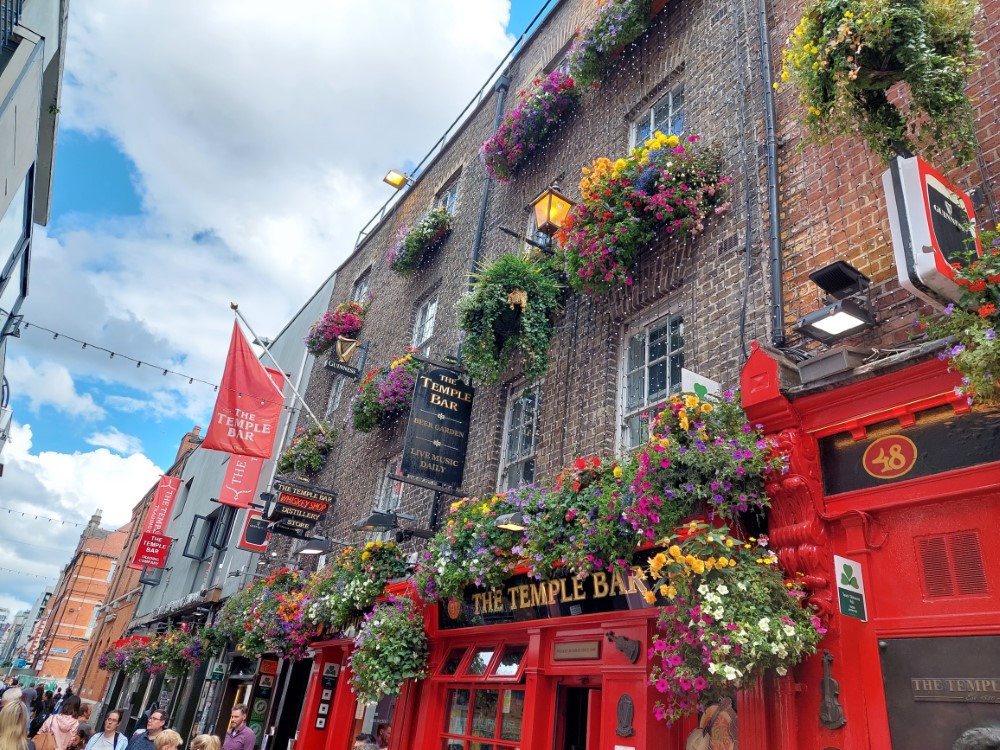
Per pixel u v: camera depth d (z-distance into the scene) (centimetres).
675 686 403
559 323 779
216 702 1298
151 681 1852
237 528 1588
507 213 1030
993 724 314
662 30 806
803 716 379
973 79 451
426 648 739
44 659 5559
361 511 1079
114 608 2895
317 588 861
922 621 354
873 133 422
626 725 472
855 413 405
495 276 775
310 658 1085
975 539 350
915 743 337
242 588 1366
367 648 715
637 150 670
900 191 365
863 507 392
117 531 6234
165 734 562
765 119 594
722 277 580
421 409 829
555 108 958
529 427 795
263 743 1120
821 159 534
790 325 506
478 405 878
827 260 498
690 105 715
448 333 1055
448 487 815
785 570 407
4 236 700
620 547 470
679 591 388
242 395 1052
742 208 588
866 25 394
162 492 2228
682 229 616
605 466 529
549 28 1131
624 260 654
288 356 1934
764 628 355
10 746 426
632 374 662
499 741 619
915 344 403
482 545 608
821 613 384
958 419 366
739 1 694
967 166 432
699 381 502
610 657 514
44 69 670
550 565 529
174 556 2127
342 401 1387
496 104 1214
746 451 406
